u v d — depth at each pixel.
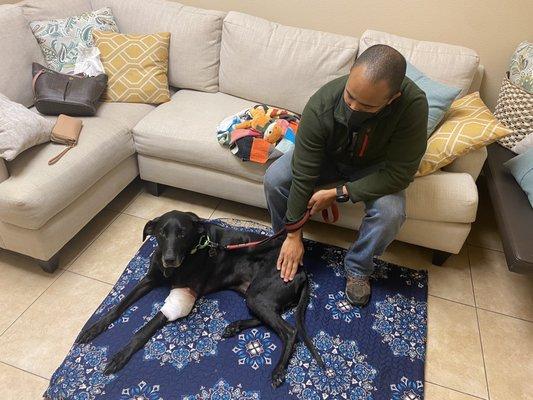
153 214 1.97
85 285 1.58
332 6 2.10
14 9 1.83
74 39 2.00
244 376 1.30
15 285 1.56
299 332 1.40
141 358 1.33
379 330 1.48
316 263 1.73
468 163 1.62
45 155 1.55
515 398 1.32
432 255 1.84
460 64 1.76
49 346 1.37
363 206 1.65
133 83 1.97
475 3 1.91
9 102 1.54
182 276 1.45
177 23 2.04
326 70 1.88
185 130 1.80
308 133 1.29
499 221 1.56
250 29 1.96
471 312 1.60
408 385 1.31
